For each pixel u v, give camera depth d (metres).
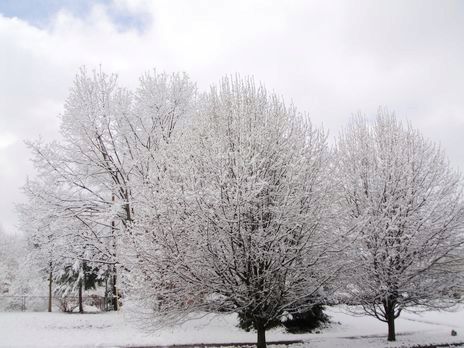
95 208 20.19
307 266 10.38
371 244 13.64
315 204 10.62
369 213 13.90
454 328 18.56
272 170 10.59
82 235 19.73
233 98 11.91
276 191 10.27
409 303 14.69
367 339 15.22
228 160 9.93
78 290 28.36
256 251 9.59
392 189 14.46
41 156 20.05
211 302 10.38
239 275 9.88
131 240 10.88
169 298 10.30
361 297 13.95
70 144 20.52
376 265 13.77
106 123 20.34
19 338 14.27
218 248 9.74
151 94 21.20
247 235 9.59
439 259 14.20
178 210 9.98
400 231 14.18
